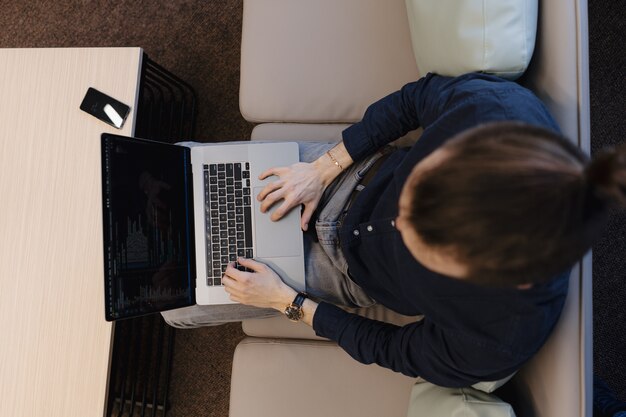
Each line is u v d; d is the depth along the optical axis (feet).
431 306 2.62
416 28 3.33
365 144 3.39
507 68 2.86
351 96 3.96
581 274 2.50
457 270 1.77
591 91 5.03
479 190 1.53
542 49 2.84
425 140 2.66
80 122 3.50
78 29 5.71
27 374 3.34
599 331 4.86
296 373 3.77
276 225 3.58
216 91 5.53
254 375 3.82
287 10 4.00
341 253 3.52
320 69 3.98
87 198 3.45
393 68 3.93
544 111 2.48
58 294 3.40
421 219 1.66
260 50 4.01
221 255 3.56
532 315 2.31
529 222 1.52
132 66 3.53
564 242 1.57
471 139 1.64
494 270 1.66
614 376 4.81
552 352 2.55
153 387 5.32
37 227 3.45
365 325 3.21
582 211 1.54
